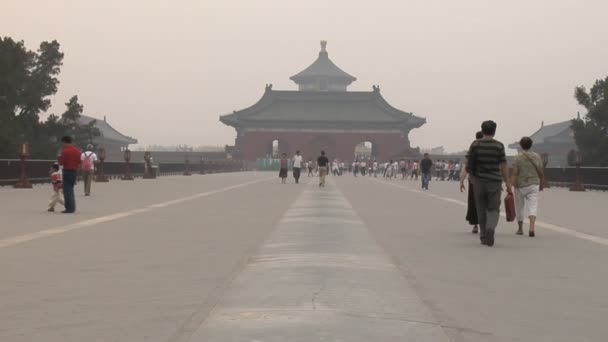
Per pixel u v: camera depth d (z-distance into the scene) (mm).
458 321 7270
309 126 154875
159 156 155375
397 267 10930
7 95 73562
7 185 38656
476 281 9773
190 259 11609
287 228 17000
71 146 21375
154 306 7848
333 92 159125
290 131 155500
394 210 24375
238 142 156375
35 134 77500
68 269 10547
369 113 156875
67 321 7141
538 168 16344
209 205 25688
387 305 7930
